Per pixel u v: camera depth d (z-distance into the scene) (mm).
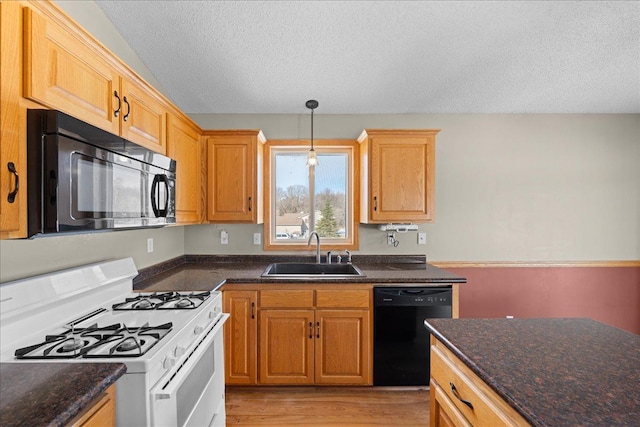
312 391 2156
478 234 2803
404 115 2801
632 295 2805
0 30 806
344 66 2203
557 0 1678
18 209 839
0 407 651
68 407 655
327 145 2795
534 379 760
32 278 1193
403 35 1921
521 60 2145
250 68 2223
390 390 2174
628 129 2824
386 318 2111
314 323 2127
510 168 2812
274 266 2711
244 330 2133
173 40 1959
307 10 1745
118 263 1682
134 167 1293
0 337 1049
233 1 1692
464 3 1695
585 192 2814
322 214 2871
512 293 2797
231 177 2422
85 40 1142
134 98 1506
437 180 2799
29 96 879
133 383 947
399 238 2793
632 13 1741
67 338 1094
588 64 2178
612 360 866
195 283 1961
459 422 946
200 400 1364
